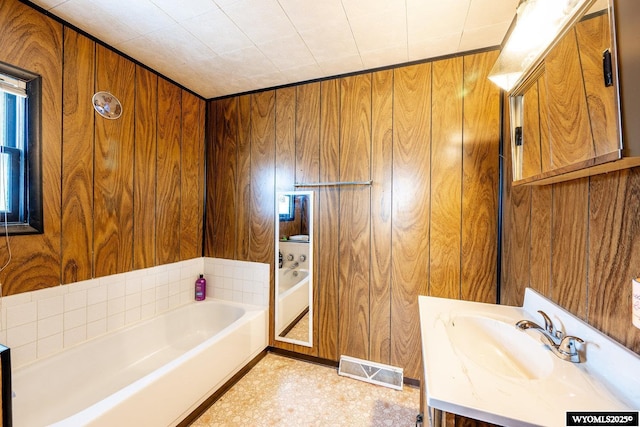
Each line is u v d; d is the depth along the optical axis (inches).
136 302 76.6
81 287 63.3
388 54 69.1
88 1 52.0
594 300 34.3
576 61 31.0
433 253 70.4
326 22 57.6
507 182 62.3
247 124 91.6
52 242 57.5
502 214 64.7
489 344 47.1
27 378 53.1
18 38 51.3
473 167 67.0
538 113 42.0
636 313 23.9
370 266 76.3
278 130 87.0
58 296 59.0
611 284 31.6
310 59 71.9
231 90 91.0
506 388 30.0
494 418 26.3
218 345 68.7
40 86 54.5
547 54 37.7
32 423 53.4
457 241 68.4
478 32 60.2
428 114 70.4
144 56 71.7
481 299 66.7
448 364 34.8
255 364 83.2
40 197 55.0
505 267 63.1
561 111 34.8
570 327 37.7
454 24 57.6
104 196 67.4
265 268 90.2
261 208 90.4
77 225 61.9
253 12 54.8
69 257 60.7
